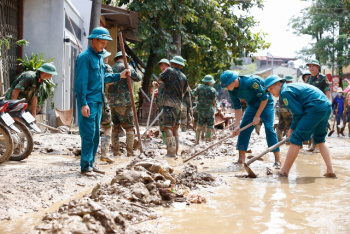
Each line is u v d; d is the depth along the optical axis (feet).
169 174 16.57
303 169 22.65
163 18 58.90
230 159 26.55
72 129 42.01
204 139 39.55
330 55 135.03
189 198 15.24
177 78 26.84
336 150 32.55
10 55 38.65
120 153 26.40
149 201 14.32
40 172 18.69
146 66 67.15
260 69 304.71
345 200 15.43
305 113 20.12
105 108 23.00
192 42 63.72
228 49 76.84
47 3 40.65
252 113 23.62
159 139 36.06
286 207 14.35
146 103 56.44
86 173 18.61
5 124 21.08
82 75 18.52
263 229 11.91
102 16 56.24
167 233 11.47
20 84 24.18
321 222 12.60
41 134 35.04
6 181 16.15
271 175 20.63
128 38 73.77
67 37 42.60
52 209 13.75
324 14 132.16
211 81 35.70
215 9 66.95
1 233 11.23
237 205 14.60
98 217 10.95
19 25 40.42
